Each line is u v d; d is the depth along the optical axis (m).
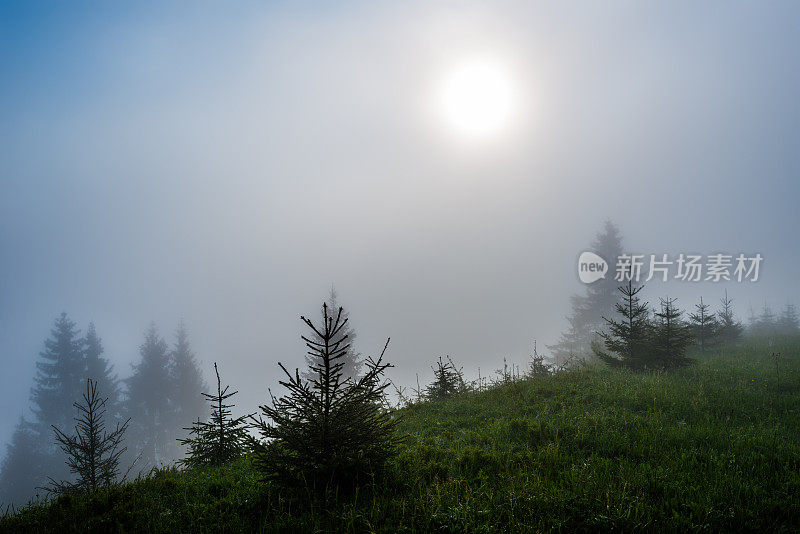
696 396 11.21
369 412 6.20
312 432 5.95
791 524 4.91
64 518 6.09
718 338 22.89
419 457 7.52
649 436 8.25
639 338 15.60
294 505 5.75
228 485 6.97
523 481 6.20
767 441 7.80
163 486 7.19
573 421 9.48
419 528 5.03
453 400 13.49
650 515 5.05
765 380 12.87
